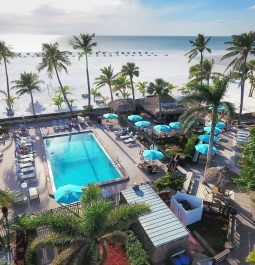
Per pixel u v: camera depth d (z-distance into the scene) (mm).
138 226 15602
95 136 32406
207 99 22266
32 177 23047
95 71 87438
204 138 27422
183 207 18047
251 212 19062
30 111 45781
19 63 103375
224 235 16734
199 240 16328
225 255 14781
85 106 44969
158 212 16188
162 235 14484
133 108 40000
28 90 39625
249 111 46875
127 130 32906
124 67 41125
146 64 111312
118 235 11484
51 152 28891
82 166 26125
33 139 31375
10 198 14578
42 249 14883
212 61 46969
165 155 26047
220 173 19141
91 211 10117
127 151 28484
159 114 37594
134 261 13844
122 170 24328
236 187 19609
